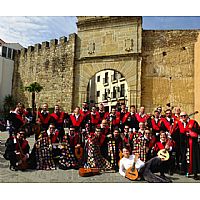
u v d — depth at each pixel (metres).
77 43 22.23
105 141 8.41
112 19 20.70
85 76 21.53
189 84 18.97
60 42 23.55
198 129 7.49
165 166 7.00
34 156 8.13
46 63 24.53
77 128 9.80
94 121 10.01
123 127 9.96
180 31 19.69
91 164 7.87
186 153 7.45
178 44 19.59
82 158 8.30
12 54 27.95
